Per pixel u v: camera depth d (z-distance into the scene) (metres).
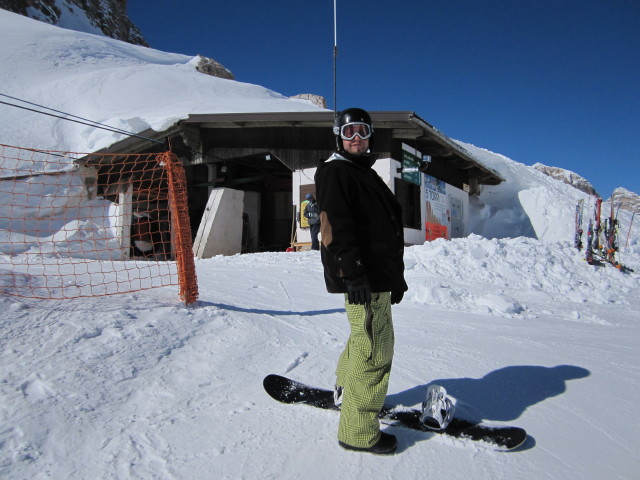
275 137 14.58
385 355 2.10
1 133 17.55
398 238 2.18
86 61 31.73
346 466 1.99
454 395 2.76
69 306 3.41
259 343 3.38
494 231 20.41
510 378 3.07
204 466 1.96
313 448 2.12
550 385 2.97
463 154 16.30
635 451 2.17
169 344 3.09
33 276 4.23
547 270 8.16
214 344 3.24
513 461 2.04
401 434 2.27
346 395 2.11
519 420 2.46
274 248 18.44
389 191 2.22
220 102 22.36
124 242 14.33
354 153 2.14
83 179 15.61
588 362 3.47
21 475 1.83
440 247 8.55
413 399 2.69
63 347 2.80
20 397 2.30
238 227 15.57
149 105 21.44
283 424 2.33
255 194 18.69
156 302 3.87
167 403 2.48
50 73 27.80
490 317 5.11
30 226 13.27
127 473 1.89
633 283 8.16
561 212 20.14
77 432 2.14
